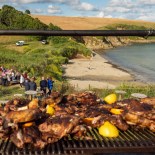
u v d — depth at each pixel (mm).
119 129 4375
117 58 76812
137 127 4438
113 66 61469
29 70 39250
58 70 44844
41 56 55031
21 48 68312
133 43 132000
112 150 3826
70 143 3854
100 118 4340
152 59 76500
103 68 57625
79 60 67250
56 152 3689
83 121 4387
